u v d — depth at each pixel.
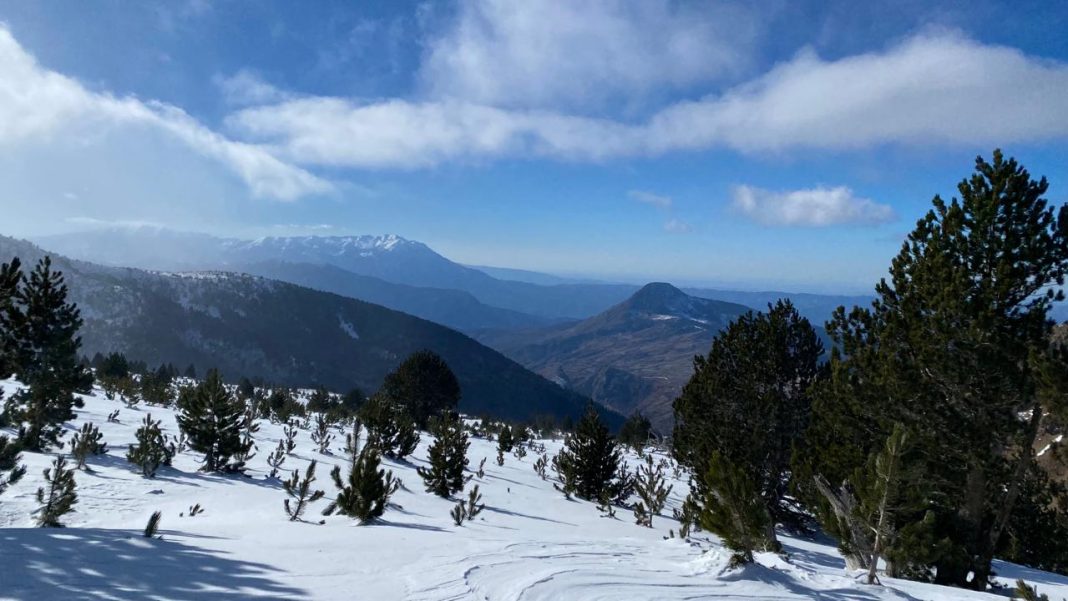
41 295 17.16
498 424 50.16
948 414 12.89
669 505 22.77
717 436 19.73
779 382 20.03
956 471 13.23
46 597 4.54
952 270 12.88
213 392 17.83
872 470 9.57
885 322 14.93
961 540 12.59
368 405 26.05
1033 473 16.95
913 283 14.07
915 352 13.44
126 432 22.20
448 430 18.89
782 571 8.02
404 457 25.08
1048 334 12.37
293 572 6.12
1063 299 12.51
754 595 6.79
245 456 18.16
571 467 22.02
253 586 5.42
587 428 22.22
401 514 13.48
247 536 8.55
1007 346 12.00
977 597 8.22
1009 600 8.28
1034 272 12.73
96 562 5.70
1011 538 18.22
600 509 19.05
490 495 19.44
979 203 13.16
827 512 10.88
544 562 7.38
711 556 8.12
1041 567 18.33
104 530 7.63
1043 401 11.20
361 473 11.65
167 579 5.36
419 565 6.86
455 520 12.48
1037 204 12.69
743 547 7.86
